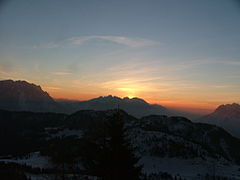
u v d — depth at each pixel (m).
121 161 16.97
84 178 19.09
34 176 86.38
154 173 164.00
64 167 25.97
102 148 17.55
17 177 78.62
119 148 17.11
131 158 17.34
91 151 17.84
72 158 25.89
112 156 16.95
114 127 17.41
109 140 17.47
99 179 18.06
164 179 147.62
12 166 109.56
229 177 173.00
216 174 179.25
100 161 17.17
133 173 17.23
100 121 18.64
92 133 18.19
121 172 16.97
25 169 105.94
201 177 170.62
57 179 25.33
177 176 166.25
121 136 17.41
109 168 17.00
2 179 72.44
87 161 17.94
